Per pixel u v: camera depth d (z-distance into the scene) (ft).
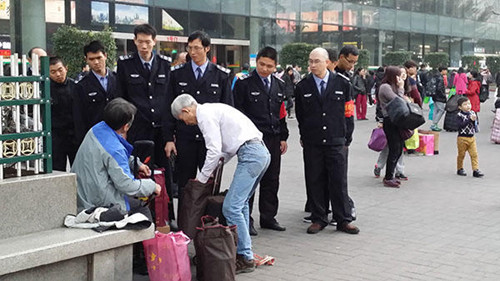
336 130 22.43
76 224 15.88
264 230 23.24
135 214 16.34
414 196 28.99
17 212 15.05
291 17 89.86
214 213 18.39
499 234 22.34
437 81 54.60
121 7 67.05
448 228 23.18
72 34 48.29
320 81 22.58
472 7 133.80
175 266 16.24
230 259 16.79
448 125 55.98
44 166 16.12
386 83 30.53
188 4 74.59
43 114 15.96
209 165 18.03
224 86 22.00
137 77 21.40
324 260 19.43
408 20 114.73
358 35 103.24
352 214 23.34
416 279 17.56
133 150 18.21
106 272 15.71
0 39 58.49
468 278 17.63
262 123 22.45
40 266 14.51
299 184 32.30
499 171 35.76
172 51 72.23
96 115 21.98
